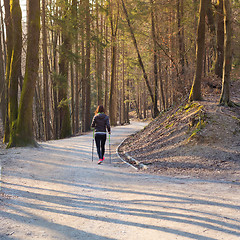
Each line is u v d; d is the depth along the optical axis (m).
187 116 11.38
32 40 11.95
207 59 21.61
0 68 20.95
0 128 21.36
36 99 23.72
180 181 6.02
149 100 51.84
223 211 3.77
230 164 7.12
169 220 3.52
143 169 7.88
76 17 19.94
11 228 3.25
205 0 11.36
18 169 7.26
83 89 27.91
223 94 11.12
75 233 3.16
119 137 17.89
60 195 4.93
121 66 41.84
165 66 23.30
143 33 21.91
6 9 15.25
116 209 4.10
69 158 9.73
